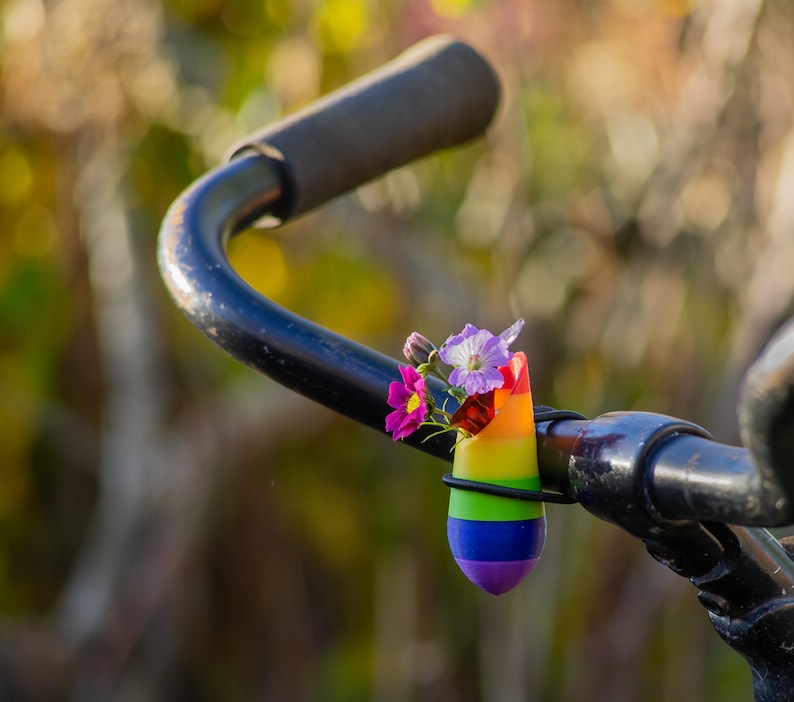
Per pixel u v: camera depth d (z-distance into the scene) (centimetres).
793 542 138
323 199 211
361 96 216
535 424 136
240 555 700
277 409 644
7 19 568
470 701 696
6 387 723
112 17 564
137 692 643
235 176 198
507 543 134
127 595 636
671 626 612
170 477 636
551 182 630
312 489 729
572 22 540
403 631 704
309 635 727
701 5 530
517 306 630
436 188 646
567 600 616
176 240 174
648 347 619
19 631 640
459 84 226
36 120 600
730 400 534
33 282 712
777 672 130
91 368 725
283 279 676
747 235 553
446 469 714
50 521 770
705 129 531
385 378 148
